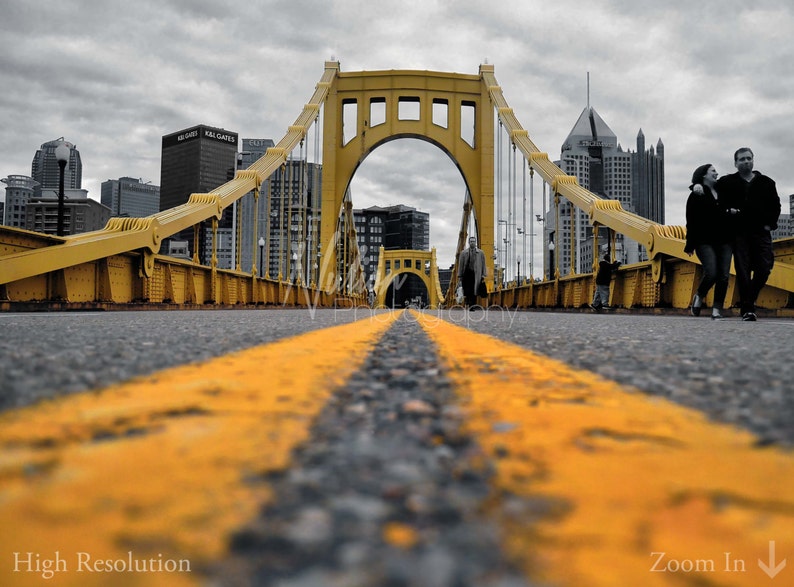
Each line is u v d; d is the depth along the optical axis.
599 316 10.04
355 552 0.47
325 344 2.78
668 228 11.44
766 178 6.70
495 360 2.11
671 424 1.01
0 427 0.93
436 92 37.69
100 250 9.81
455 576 0.43
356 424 1.00
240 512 0.57
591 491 0.64
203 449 0.81
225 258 68.56
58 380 1.46
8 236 8.21
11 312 7.73
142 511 0.56
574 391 1.39
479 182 37.22
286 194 52.28
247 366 1.83
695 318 8.15
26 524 0.52
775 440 0.89
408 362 2.02
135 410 1.09
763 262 6.73
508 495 0.63
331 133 37.00
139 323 4.74
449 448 0.84
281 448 0.82
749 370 1.83
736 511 0.58
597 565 0.45
